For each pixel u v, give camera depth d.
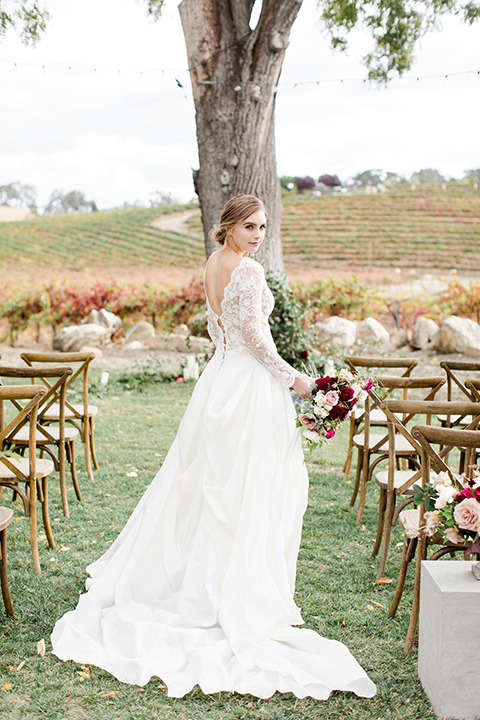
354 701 2.12
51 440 3.79
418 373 8.67
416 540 2.62
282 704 2.10
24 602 2.78
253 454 2.63
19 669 2.26
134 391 8.18
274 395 2.71
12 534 3.57
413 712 2.06
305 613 2.74
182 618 2.53
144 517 2.76
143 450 5.42
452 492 2.11
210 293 2.83
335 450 5.70
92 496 4.26
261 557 2.53
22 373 3.71
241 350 2.74
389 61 7.15
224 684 2.18
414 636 2.44
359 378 2.64
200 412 2.80
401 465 4.79
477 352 9.47
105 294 13.27
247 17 7.05
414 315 12.27
